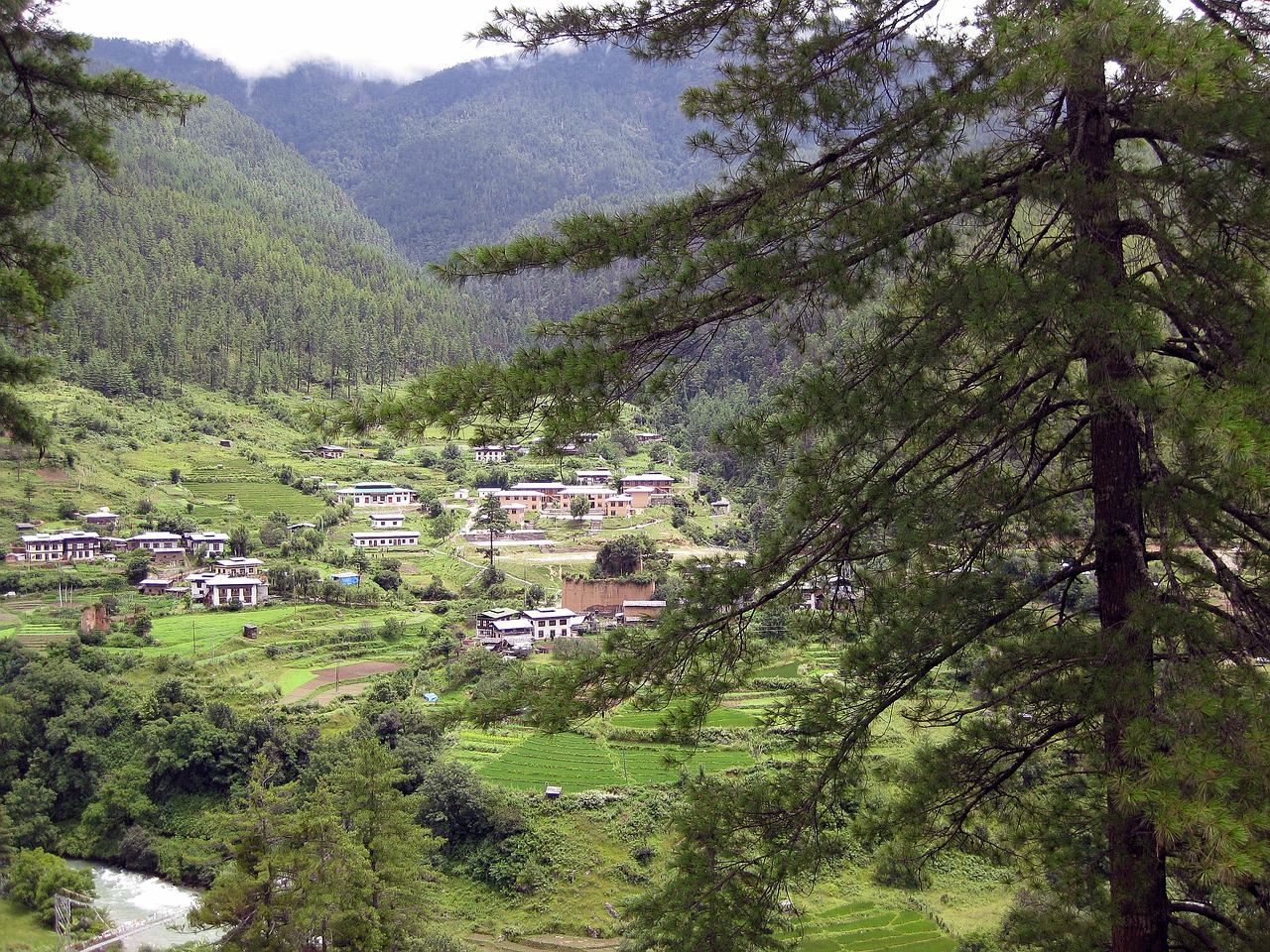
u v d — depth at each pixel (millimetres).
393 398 9148
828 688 10461
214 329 147125
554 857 44031
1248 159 8250
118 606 71750
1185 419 7137
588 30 10406
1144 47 7203
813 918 37500
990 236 10141
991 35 9328
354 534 96500
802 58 9797
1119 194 8633
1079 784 10852
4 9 13008
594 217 10266
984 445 10398
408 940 35625
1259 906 8977
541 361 9258
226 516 97000
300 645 68062
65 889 45125
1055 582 9945
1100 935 9633
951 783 10094
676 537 95562
